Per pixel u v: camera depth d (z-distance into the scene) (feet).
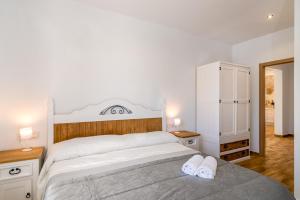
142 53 9.78
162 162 5.89
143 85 9.83
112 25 8.89
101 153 6.71
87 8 8.29
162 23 10.16
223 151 10.60
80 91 8.17
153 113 9.98
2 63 6.88
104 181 4.50
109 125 8.70
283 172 9.70
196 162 5.26
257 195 3.96
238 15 9.18
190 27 10.68
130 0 7.89
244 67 11.52
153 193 3.99
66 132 7.75
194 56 11.78
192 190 4.14
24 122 7.20
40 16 7.43
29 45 7.25
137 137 7.97
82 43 8.20
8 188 5.73
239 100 11.30
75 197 3.77
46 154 7.19
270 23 10.12
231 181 4.62
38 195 5.13
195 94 11.88
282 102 19.08
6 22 6.91
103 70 8.68
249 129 11.82
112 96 8.93
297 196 6.76
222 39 12.59
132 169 5.27
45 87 7.52
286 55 10.89
